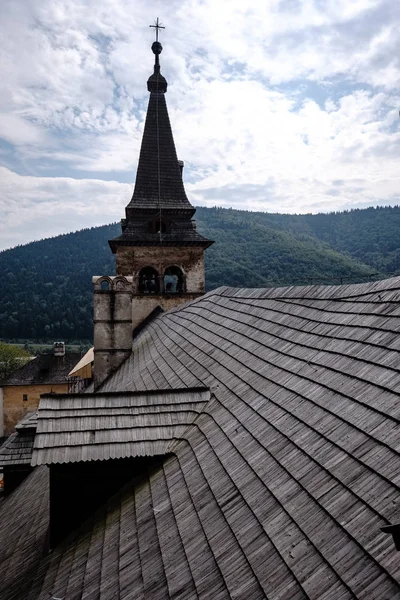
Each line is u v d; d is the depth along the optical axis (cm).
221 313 1310
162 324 1895
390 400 489
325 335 740
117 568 526
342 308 782
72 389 3547
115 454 713
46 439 719
